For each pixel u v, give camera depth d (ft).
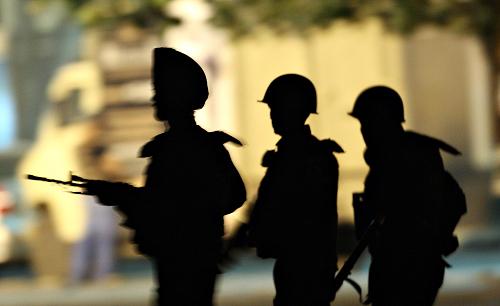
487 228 159.12
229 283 122.11
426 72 167.53
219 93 157.28
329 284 57.67
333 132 160.35
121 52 148.15
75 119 140.36
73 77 146.30
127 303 112.88
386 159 59.06
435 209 58.95
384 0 124.98
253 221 57.36
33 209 130.31
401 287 59.21
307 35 129.70
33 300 116.16
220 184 54.39
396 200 58.54
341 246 124.88
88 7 122.62
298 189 56.75
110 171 129.80
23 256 133.90
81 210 126.11
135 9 121.49
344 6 124.67
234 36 129.90
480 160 166.30
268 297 113.50
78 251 125.49
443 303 107.14
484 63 158.81
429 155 59.21
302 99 57.52
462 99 168.14
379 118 59.82
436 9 125.80
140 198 54.03
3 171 163.43
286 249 56.90
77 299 115.85
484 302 106.83
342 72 163.22
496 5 126.21
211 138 55.16
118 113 145.28
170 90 54.85
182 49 150.51
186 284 54.08
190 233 53.88
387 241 58.95
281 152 57.36
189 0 145.38
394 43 164.66
